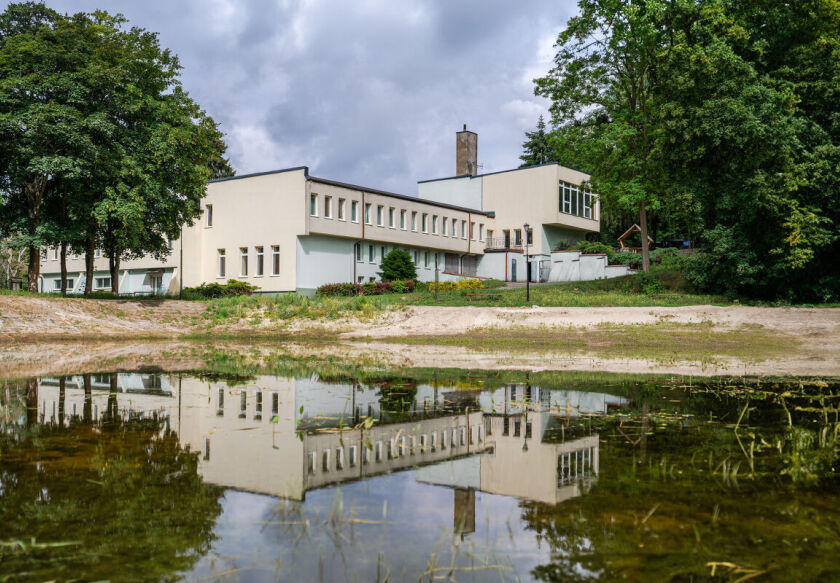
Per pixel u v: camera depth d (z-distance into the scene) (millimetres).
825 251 27875
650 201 33281
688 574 2631
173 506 3514
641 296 29219
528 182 51938
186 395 8391
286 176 39156
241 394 8539
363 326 25406
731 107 25094
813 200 27000
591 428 6160
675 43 27891
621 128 31453
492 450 5141
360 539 3021
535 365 13617
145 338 23328
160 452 4922
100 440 5395
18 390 8867
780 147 25531
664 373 11859
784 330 21438
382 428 6109
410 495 3775
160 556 2793
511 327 23672
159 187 29250
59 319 24344
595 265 47938
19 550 2848
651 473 4359
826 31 28906
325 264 40562
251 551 2857
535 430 6055
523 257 52000
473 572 2627
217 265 42469
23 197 29500
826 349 18281
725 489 3922
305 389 9125
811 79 27984
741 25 28594
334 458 4805
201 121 32594
